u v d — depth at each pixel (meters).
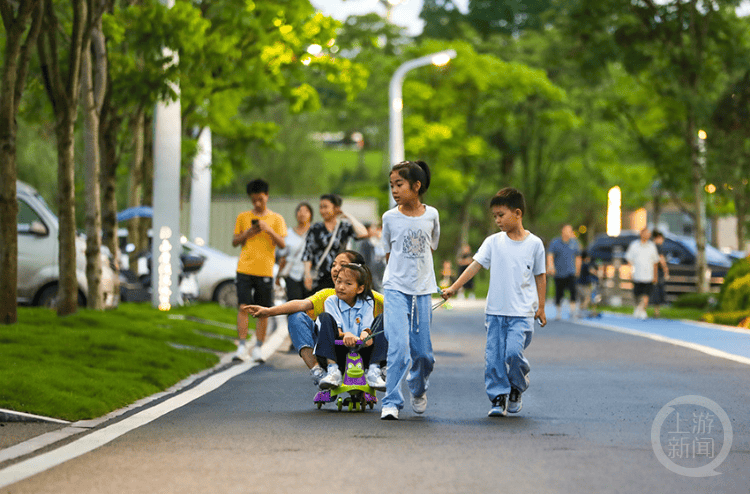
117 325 32.75
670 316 54.94
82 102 38.06
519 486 12.31
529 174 124.50
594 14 60.28
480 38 124.00
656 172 62.12
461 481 12.59
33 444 15.27
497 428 17.11
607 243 82.94
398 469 13.36
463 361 30.06
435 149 110.62
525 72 109.50
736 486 12.52
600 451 14.80
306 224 32.38
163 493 11.91
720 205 60.91
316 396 19.70
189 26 39.34
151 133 57.59
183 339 33.16
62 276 33.31
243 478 12.76
